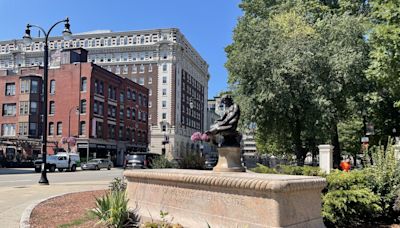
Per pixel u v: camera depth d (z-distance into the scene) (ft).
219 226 20.79
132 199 27.99
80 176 96.22
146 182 26.89
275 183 18.20
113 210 24.62
